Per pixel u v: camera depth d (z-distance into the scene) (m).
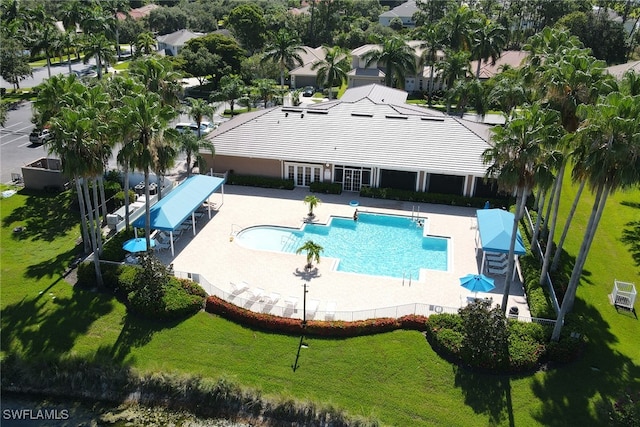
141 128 29.88
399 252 36.91
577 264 25.55
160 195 40.50
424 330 28.23
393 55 70.19
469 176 43.59
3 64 74.25
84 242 35.38
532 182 25.86
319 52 95.56
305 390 24.70
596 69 30.06
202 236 37.88
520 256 34.84
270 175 47.59
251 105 74.75
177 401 25.02
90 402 25.38
